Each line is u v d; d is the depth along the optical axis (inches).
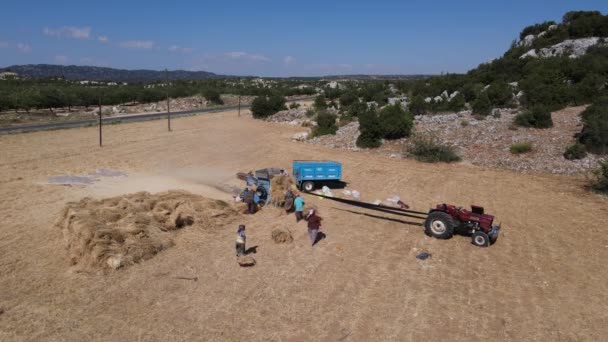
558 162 1023.6
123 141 1523.1
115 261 492.4
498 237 609.0
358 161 1172.5
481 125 1342.3
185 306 419.8
